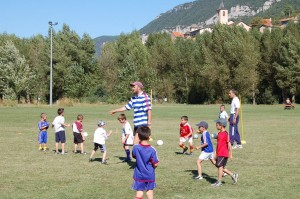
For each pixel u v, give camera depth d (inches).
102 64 3403.1
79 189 358.3
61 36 3206.2
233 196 334.0
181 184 380.2
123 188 363.3
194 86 3326.8
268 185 373.4
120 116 514.3
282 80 2874.0
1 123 1124.5
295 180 394.3
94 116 1467.8
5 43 2982.3
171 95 3437.5
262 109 2121.1
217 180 397.1
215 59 2950.3
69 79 2856.8
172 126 1050.1
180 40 3725.4
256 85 3014.3
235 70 2849.4
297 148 623.8
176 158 536.7
